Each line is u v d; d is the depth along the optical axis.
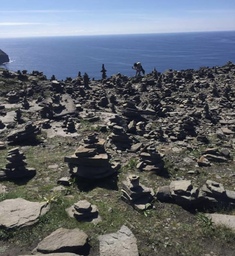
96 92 43.84
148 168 19.58
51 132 28.19
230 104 37.50
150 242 12.99
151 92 44.81
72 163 18.72
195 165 20.83
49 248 12.20
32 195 16.44
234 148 24.22
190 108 36.78
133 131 28.17
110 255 12.08
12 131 27.08
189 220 14.64
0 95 42.31
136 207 15.19
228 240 13.24
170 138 26.45
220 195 15.95
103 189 17.23
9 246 12.62
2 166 19.77
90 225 13.64
